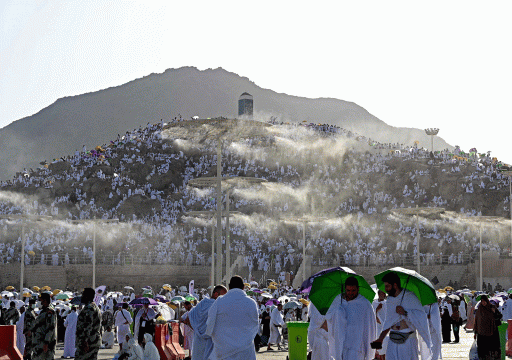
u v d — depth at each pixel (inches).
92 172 7775.6
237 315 737.6
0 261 5093.5
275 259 5487.2
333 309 824.3
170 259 5452.8
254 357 746.8
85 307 1058.1
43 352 1093.8
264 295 2413.9
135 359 1246.3
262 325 1924.2
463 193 6978.4
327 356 970.1
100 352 1877.5
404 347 788.0
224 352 732.7
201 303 803.4
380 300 1031.6
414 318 785.6
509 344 1530.5
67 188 7455.7
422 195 7096.5
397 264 5344.5
